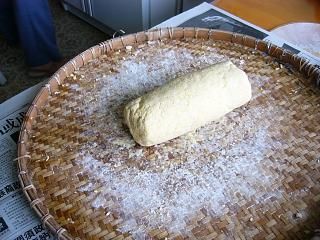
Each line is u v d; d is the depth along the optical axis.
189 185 0.37
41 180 0.37
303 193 0.36
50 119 0.42
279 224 0.34
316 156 0.39
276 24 0.59
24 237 0.35
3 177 0.40
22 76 1.04
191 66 0.48
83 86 0.46
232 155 0.39
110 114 0.43
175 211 0.35
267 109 0.43
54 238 0.35
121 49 0.50
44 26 0.95
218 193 0.36
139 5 0.91
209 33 0.50
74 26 1.21
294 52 0.52
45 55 1.00
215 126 0.42
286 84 0.46
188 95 0.40
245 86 0.42
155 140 0.38
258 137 0.41
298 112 0.43
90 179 0.37
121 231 0.34
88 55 0.48
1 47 1.13
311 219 0.34
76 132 0.41
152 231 0.34
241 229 0.34
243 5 0.62
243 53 0.49
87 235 0.33
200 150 0.40
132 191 0.36
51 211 0.35
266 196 0.36
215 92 0.40
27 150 0.39
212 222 0.34
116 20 1.05
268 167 0.38
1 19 1.05
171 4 0.95
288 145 0.40
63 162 0.39
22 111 0.46
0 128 0.44
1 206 0.37
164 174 0.38
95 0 1.06
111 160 0.39
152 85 0.46
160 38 0.51
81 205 0.36
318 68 0.46
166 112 0.39
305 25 0.58
